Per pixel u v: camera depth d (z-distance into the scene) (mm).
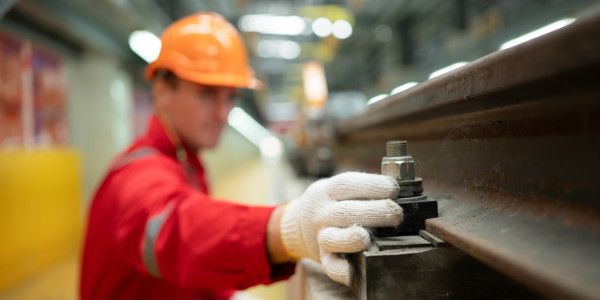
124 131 6754
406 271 556
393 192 629
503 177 588
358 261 605
